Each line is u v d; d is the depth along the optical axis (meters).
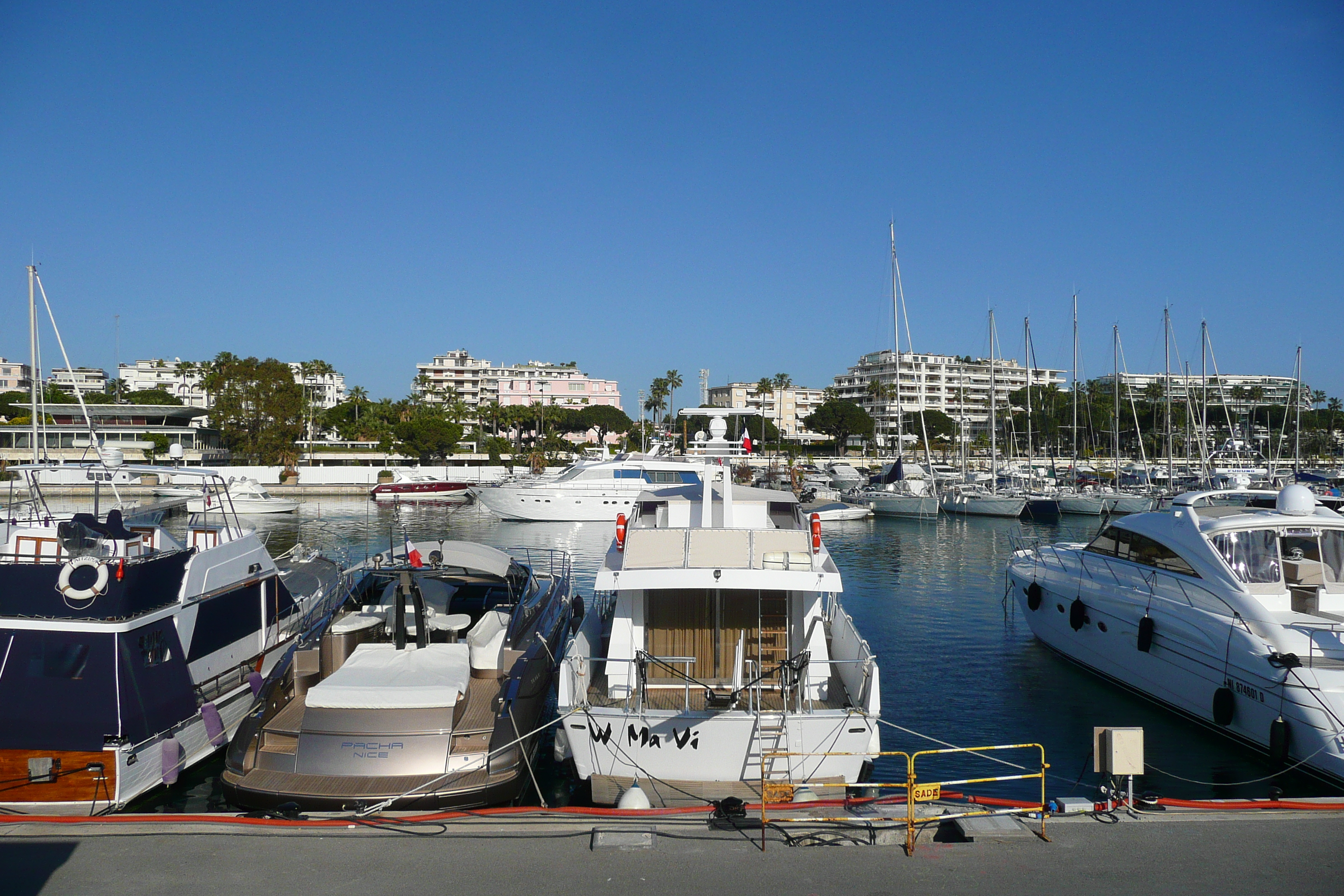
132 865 6.36
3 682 9.27
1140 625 13.64
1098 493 49.72
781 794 8.44
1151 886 6.01
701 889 5.98
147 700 9.81
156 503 14.63
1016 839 6.76
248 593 12.77
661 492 14.77
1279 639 10.98
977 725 13.02
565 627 14.02
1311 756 9.98
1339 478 48.12
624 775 8.99
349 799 8.16
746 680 10.13
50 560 10.55
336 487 67.12
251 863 6.40
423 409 98.88
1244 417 98.81
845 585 25.77
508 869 6.29
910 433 117.06
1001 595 24.05
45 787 9.16
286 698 9.98
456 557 13.21
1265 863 6.34
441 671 9.93
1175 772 10.95
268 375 72.19
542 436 110.00
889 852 6.59
